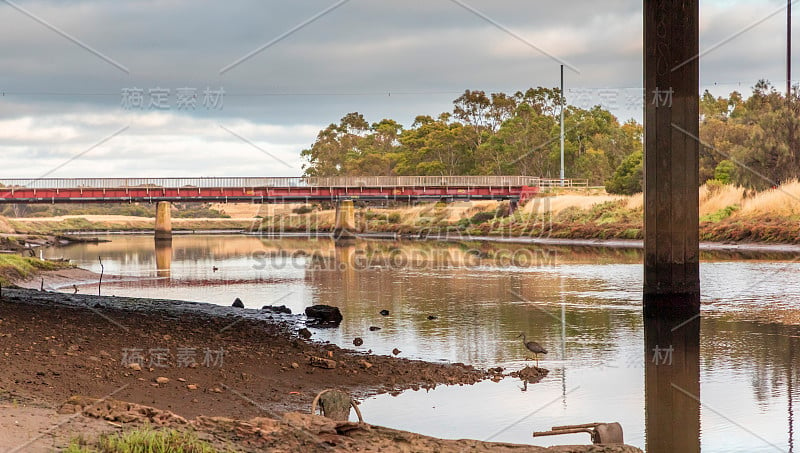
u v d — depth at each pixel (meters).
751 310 30.70
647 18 30.88
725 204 75.19
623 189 95.50
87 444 10.36
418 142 156.12
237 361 18.98
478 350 22.80
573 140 135.75
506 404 16.72
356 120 182.88
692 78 30.61
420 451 11.41
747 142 82.25
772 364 20.98
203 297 36.97
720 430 15.19
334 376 18.69
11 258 44.78
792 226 63.69
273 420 12.31
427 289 39.56
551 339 24.72
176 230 149.00
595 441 12.62
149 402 14.49
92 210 183.62
